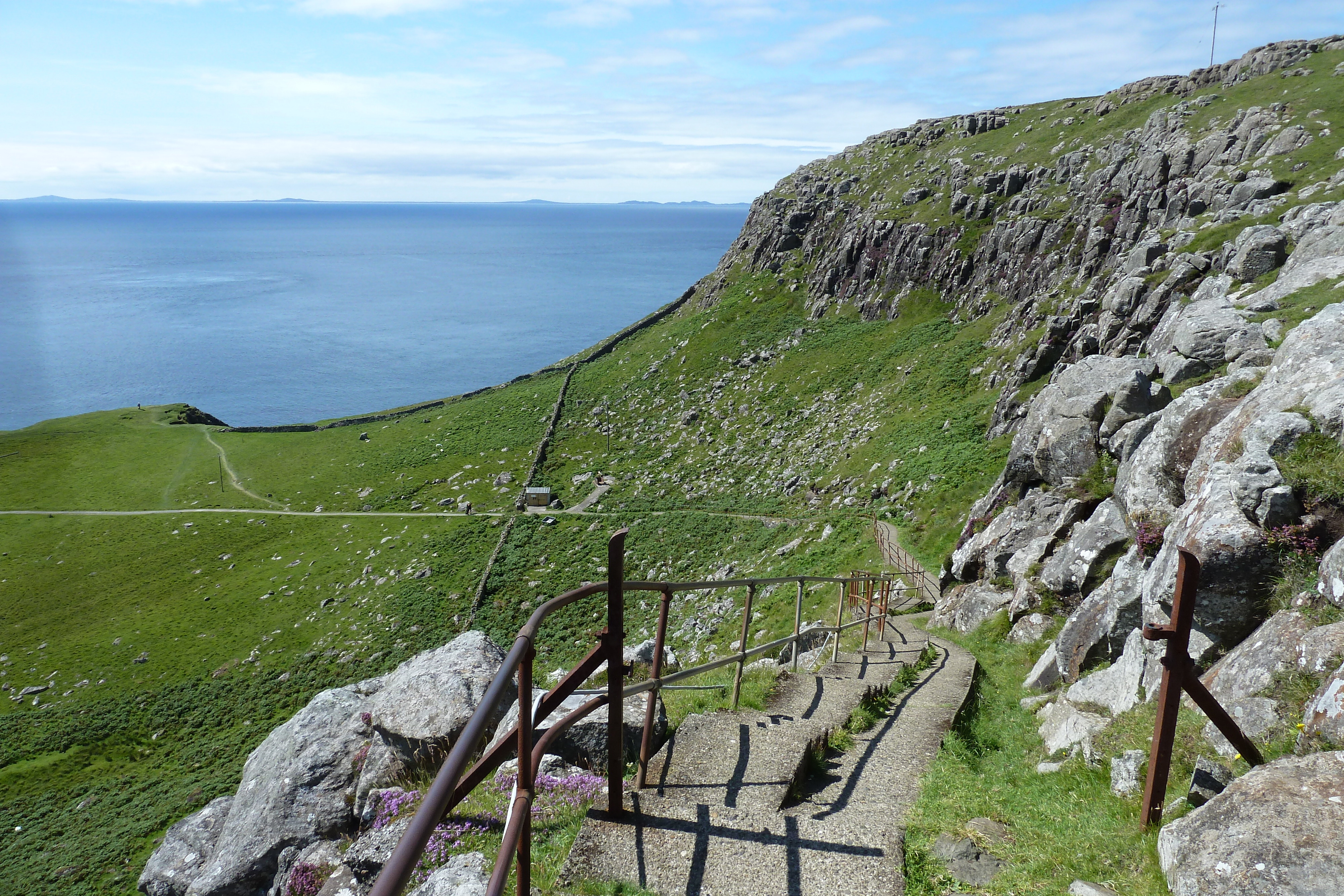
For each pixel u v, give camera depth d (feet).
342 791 29.76
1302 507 25.46
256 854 28.48
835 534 152.46
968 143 383.45
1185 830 15.66
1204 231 147.64
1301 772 15.16
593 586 15.62
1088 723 27.96
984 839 19.22
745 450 260.01
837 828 18.51
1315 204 102.06
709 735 23.72
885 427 211.20
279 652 191.31
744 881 15.97
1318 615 22.03
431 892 17.46
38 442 377.50
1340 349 33.78
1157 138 246.47
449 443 337.11
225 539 268.41
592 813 18.47
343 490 304.50
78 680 189.98
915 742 27.22
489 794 22.66
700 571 180.24
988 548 76.02
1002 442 158.71
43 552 267.80
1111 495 60.44
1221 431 36.88
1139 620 35.73
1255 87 247.29
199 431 397.80
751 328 361.92
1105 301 140.67
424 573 216.95
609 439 312.09
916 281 307.17
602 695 17.99
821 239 397.19
